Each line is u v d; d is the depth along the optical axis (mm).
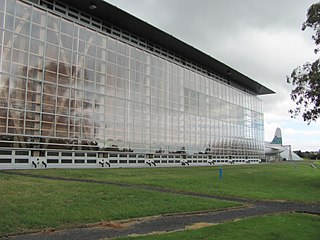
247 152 75375
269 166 59594
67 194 16000
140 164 45438
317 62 30094
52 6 36625
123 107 43406
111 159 41125
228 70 65500
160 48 51781
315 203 19594
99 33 41031
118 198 16078
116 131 42094
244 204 17859
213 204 16750
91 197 15742
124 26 44344
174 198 17312
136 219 12859
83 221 11812
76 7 38938
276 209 16953
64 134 35906
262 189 24750
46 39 35000
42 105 34000
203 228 11516
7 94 31328
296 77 31516
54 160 34844
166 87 51656
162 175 30203
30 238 9680
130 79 44938
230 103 70125
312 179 34750
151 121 48031
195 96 58625
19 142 31953
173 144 52156
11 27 32125
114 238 9758
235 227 11922
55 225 11078
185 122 55438
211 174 34688
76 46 38031
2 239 9484
